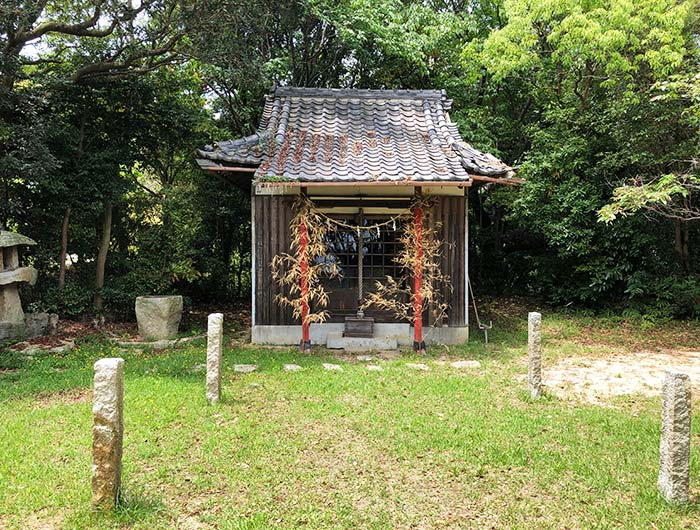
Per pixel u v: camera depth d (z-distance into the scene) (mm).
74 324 9852
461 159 8680
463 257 9258
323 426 4992
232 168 8328
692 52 10211
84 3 9188
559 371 7406
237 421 5078
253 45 10039
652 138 9844
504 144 14750
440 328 9242
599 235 11398
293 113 10023
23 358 7582
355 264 9281
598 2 10914
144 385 6125
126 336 9375
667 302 10992
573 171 11414
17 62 7914
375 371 7109
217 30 8578
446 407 5613
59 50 10000
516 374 7105
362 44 12609
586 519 3414
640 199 7898
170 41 8961
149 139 11383
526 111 14906
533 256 13352
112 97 10219
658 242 11492
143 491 3672
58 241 10438
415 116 10234
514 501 3652
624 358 8242
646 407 5785
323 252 8531
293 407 5516
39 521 3336
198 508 3512
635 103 9891
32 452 4328
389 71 13414
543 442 4660
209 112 13500
